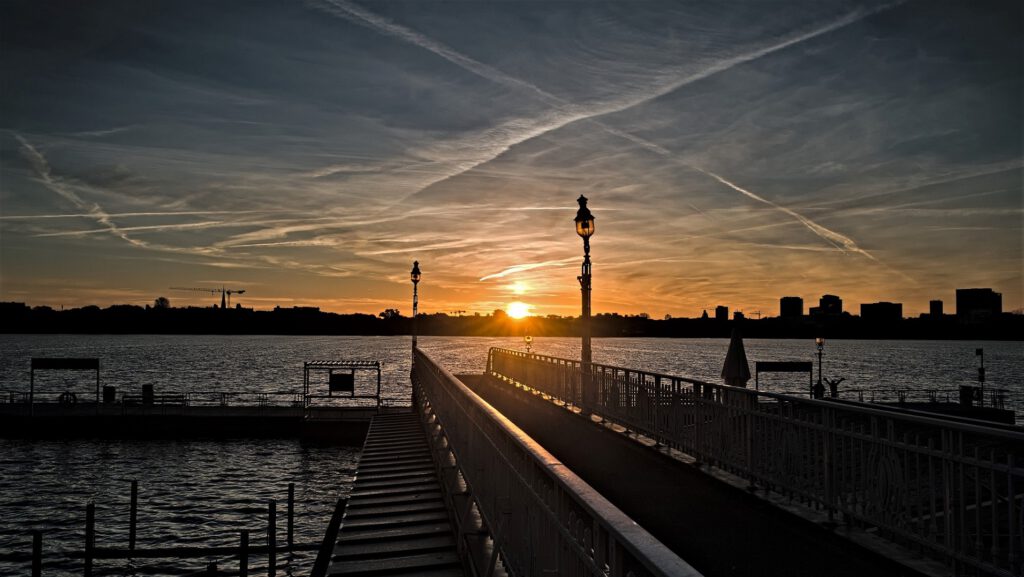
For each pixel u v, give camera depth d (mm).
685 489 9367
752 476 9102
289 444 53469
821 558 6371
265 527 33156
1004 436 4996
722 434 10055
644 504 8531
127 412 56781
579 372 18734
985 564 5277
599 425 15781
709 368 158125
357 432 52719
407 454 19594
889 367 181250
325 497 39094
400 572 9188
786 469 8297
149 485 41406
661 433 12492
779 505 8109
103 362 183625
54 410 57625
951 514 5684
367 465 17938
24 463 47000
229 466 46344
